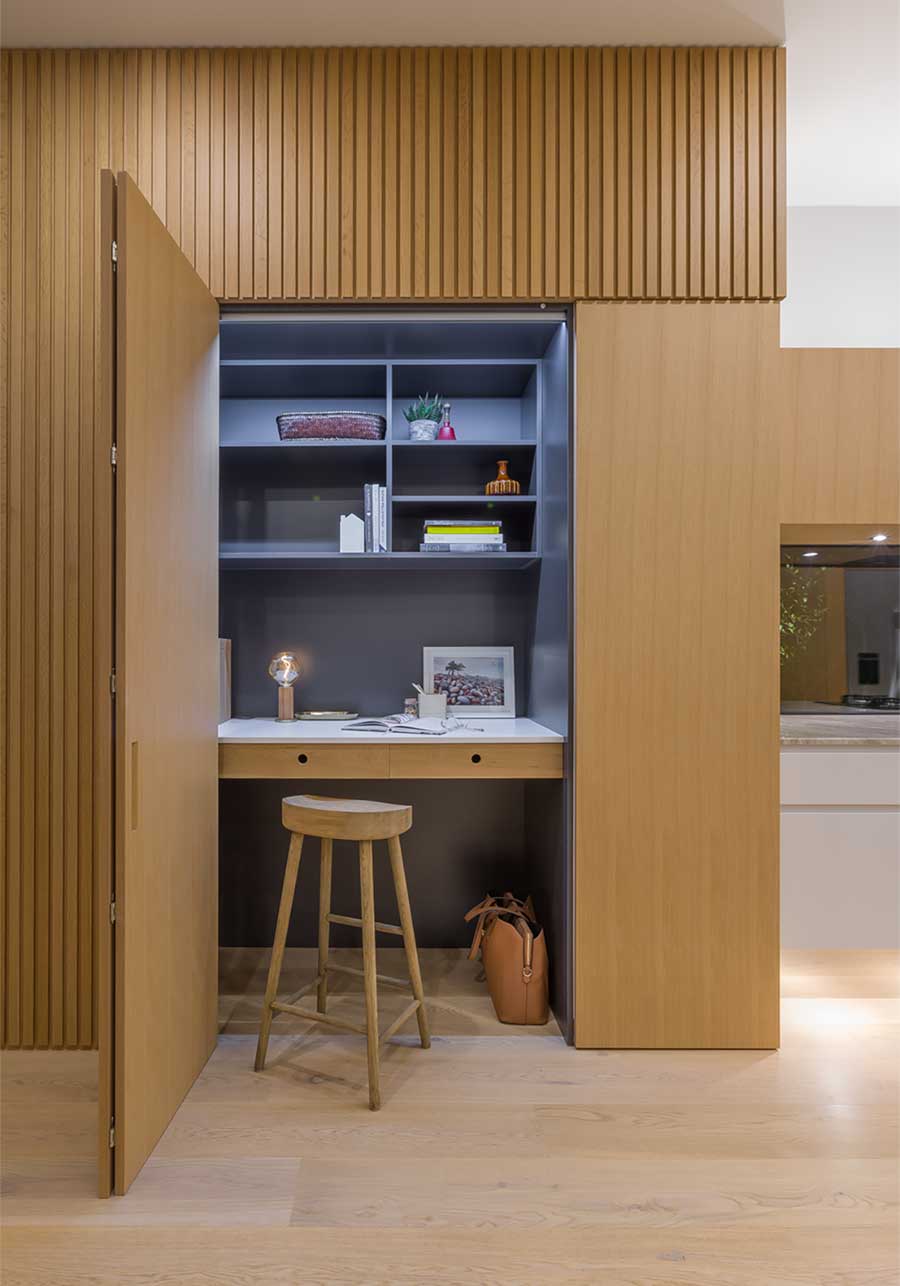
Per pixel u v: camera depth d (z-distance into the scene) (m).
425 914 3.08
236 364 2.67
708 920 2.35
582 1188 1.74
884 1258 1.56
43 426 2.34
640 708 2.33
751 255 2.33
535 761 2.42
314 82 2.33
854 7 2.17
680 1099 2.09
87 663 2.35
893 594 3.24
